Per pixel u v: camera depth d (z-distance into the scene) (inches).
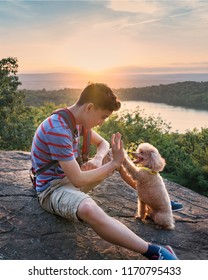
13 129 690.2
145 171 125.7
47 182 113.8
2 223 119.5
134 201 151.1
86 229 120.3
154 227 129.8
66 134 104.0
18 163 187.2
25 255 104.0
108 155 133.4
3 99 730.8
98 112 106.1
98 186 162.1
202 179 528.4
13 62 753.6
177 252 114.3
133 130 839.1
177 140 786.2
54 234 115.1
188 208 154.4
